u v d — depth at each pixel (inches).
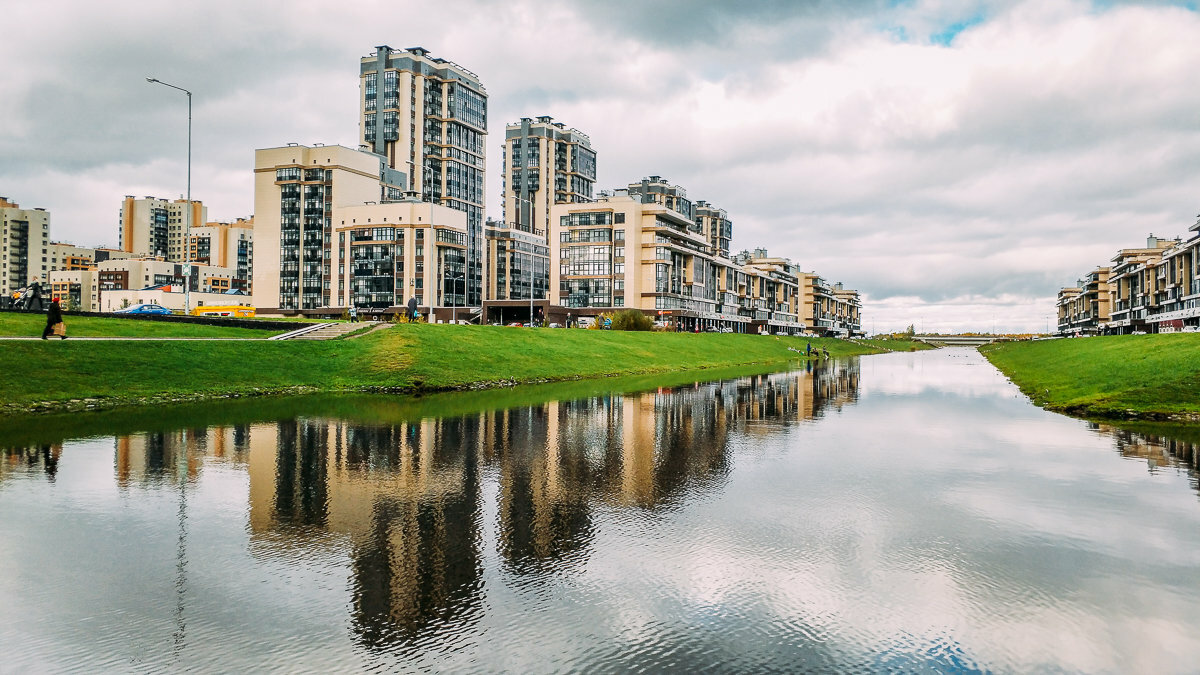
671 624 393.7
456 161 6904.5
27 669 341.7
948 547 522.9
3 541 520.4
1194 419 1245.1
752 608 414.6
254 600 420.2
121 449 878.4
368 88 6609.3
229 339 1862.7
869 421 1250.6
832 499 662.5
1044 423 1222.3
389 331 2242.9
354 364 1910.7
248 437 981.2
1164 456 891.4
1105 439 1035.3
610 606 416.2
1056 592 439.5
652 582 452.8
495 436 1024.2
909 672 343.9
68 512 595.5
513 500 652.1
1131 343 2645.2
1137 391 1443.2
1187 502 654.5
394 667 344.8
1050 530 566.3
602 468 801.6
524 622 394.9
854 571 473.7
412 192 5954.7
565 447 941.8
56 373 1364.4
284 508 615.2
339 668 343.6
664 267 5600.4
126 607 409.7
